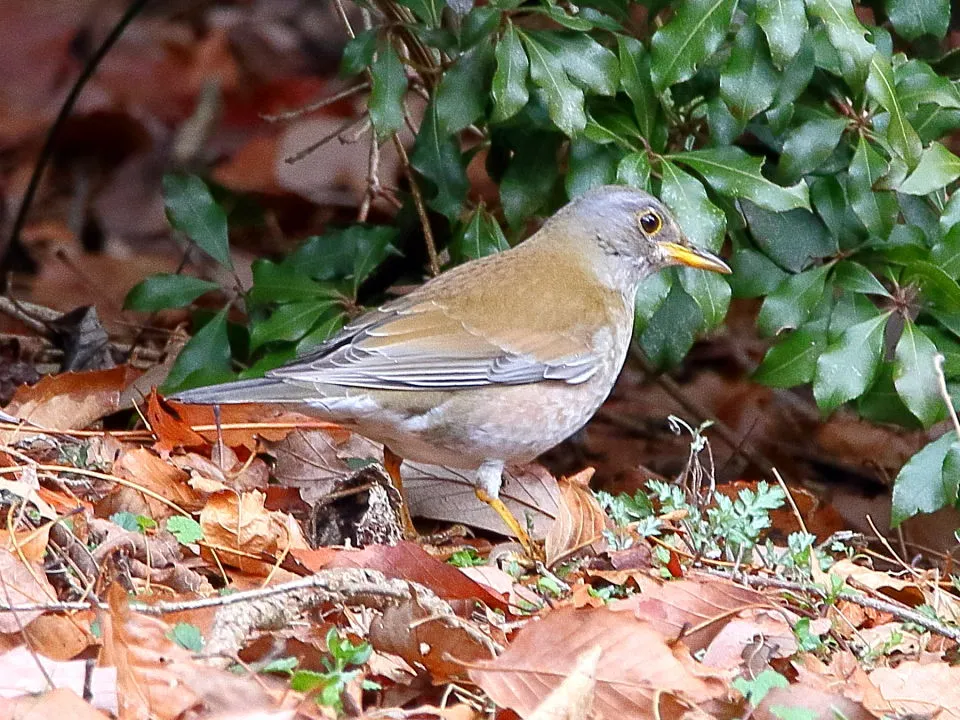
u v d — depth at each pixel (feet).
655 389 56.59
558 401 36.19
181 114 79.92
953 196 37.83
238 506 31.42
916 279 38.06
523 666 24.39
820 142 36.47
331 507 34.12
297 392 33.19
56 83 80.84
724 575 31.71
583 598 29.17
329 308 41.75
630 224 37.91
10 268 57.98
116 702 22.74
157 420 36.42
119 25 54.65
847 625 30.71
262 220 65.05
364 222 45.68
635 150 37.52
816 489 49.19
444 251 44.98
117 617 23.08
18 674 22.91
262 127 79.61
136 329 52.29
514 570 33.12
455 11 34.55
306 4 90.68
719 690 25.29
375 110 37.68
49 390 38.32
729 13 34.37
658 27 37.93
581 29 35.29
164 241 70.28
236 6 90.53
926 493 37.58
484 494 35.94
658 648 24.50
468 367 34.83
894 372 37.50
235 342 44.60
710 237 36.42
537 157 39.73
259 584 30.01
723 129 37.40
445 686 25.76
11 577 26.45
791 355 39.19
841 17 33.96
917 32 38.01
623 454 50.67
